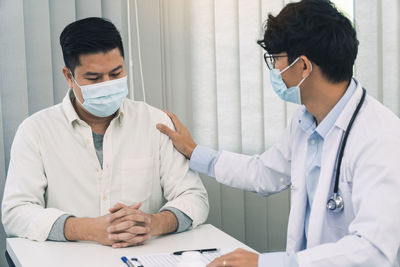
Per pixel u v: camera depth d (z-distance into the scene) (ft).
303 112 4.52
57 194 5.28
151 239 4.76
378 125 3.74
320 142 4.34
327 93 4.10
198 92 8.00
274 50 4.17
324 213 4.02
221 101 8.08
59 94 7.16
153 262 3.95
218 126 8.12
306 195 4.44
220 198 8.16
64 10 7.07
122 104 5.60
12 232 4.94
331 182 4.06
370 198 3.41
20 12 6.77
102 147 5.43
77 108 5.46
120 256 4.23
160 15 7.68
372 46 8.66
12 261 4.64
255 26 8.07
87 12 7.18
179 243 4.60
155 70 7.70
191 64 7.95
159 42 7.68
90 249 4.44
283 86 4.24
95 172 5.32
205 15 7.92
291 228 4.44
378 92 8.70
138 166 5.47
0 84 6.83
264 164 5.29
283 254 3.39
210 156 5.54
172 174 5.55
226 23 7.98
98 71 4.95
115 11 7.36
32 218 4.75
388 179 3.41
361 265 3.29
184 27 7.80
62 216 4.73
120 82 5.08
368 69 8.70
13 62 6.82
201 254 4.17
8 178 5.22
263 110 8.22
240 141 8.15
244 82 8.14
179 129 5.81
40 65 6.99
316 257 3.33
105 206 5.31
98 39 4.90
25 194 5.05
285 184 5.31
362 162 3.62
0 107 6.74
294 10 4.06
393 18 8.66
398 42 8.69
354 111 3.99
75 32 4.95
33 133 5.29
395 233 3.30
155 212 5.68
